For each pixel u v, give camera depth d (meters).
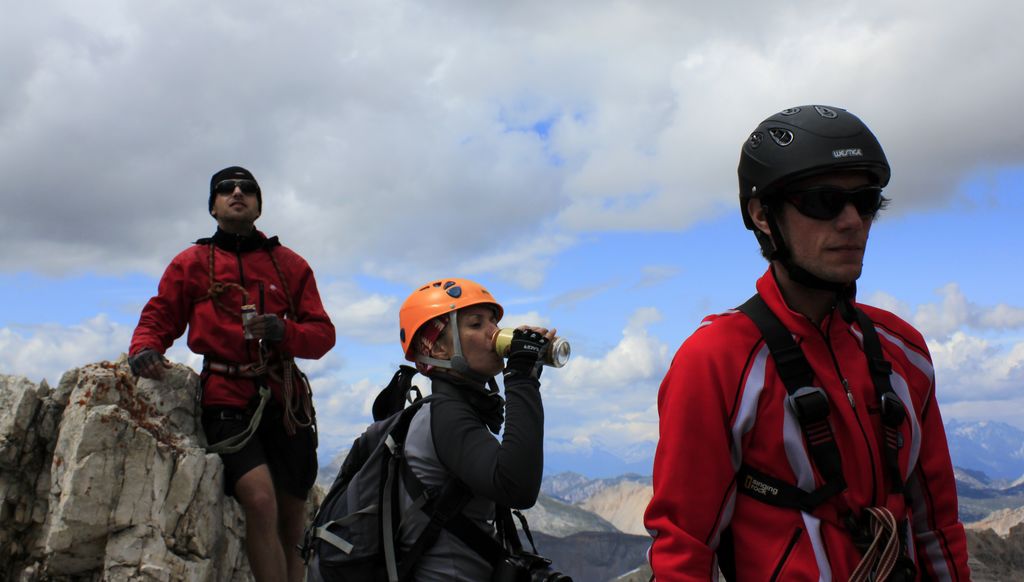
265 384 5.98
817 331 2.42
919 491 2.48
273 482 6.11
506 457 3.23
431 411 3.47
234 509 6.57
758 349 2.42
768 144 2.41
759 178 2.43
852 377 2.39
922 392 2.53
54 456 5.76
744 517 2.40
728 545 2.45
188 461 5.71
